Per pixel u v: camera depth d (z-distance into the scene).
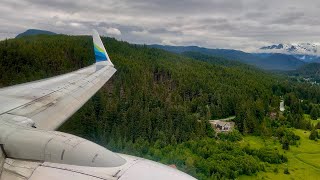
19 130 16.72
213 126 198.75
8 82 178.25
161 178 13.15
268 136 194.50
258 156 157.88
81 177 13.52
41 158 14.98
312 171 146.12
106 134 137.50
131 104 193.00
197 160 126.56
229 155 143.62
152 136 156.50
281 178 135.00
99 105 164.88
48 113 25.47
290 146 180.50
